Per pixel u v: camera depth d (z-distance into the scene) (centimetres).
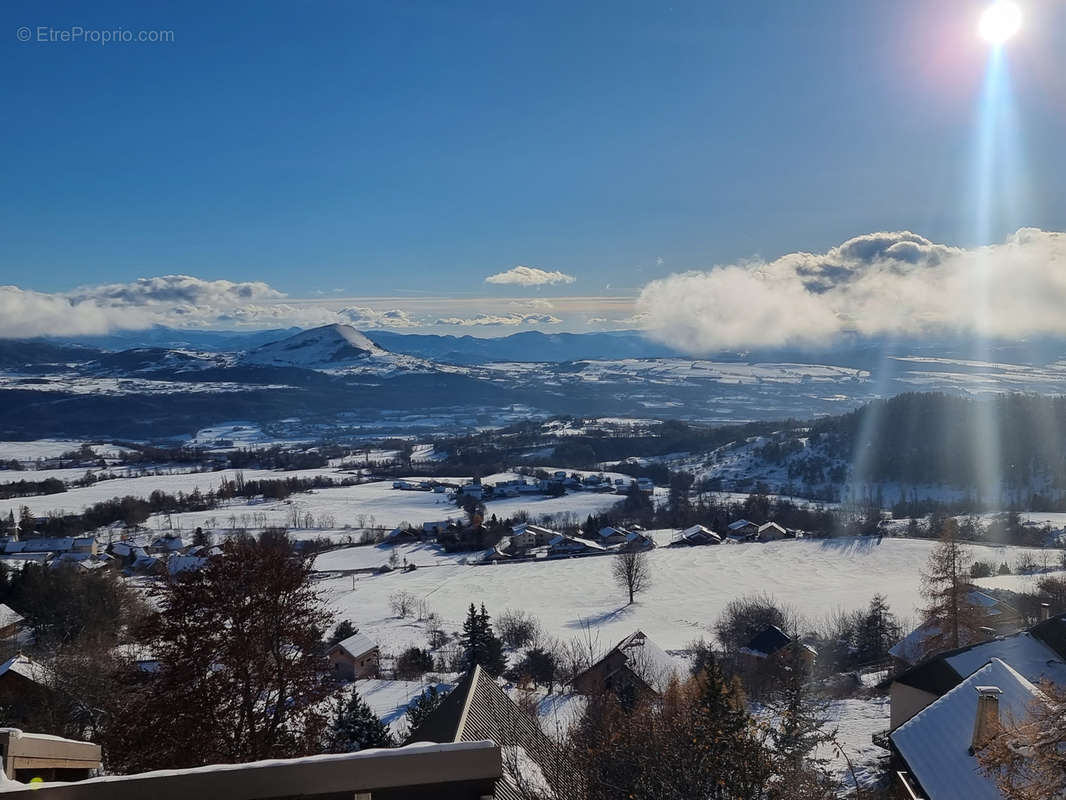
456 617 7819
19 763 717
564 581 9538
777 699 3266
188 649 1819
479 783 628
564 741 1576
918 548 10362
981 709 1988
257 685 1856
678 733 1315
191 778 599
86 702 3031
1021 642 3044
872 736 3222
